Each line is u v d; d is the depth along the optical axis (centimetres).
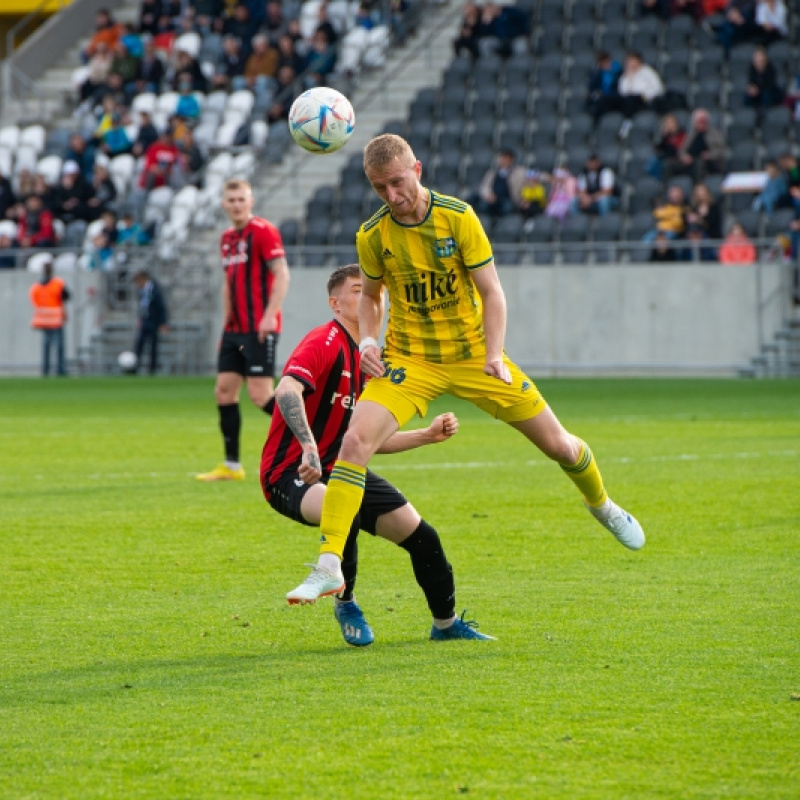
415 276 1884
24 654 1820
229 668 1742
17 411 6381
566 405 6369
